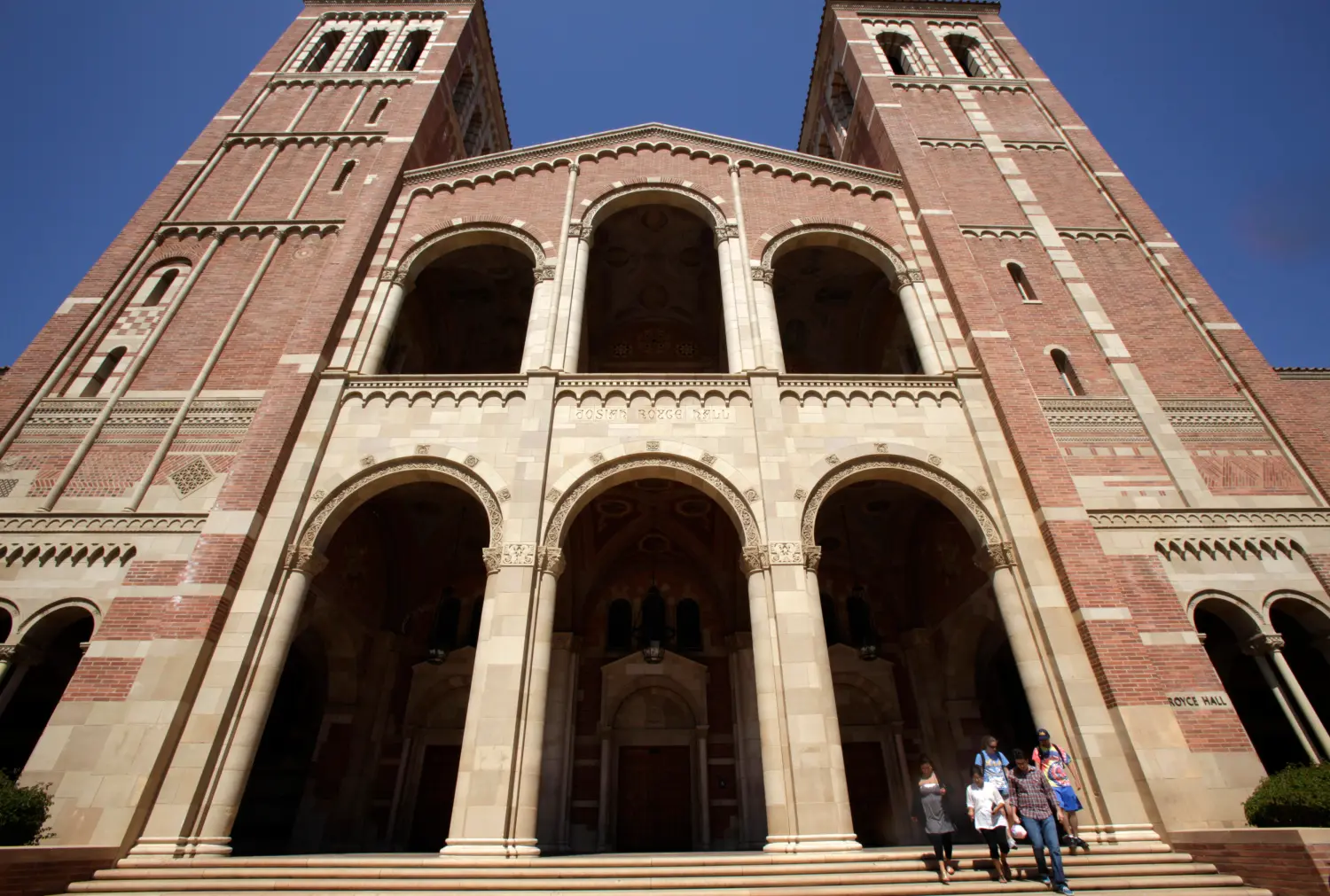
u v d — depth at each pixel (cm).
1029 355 1834
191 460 1590
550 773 1948
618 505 2247
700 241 2497
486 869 1048
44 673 1667
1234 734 1238
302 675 2073
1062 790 1081
